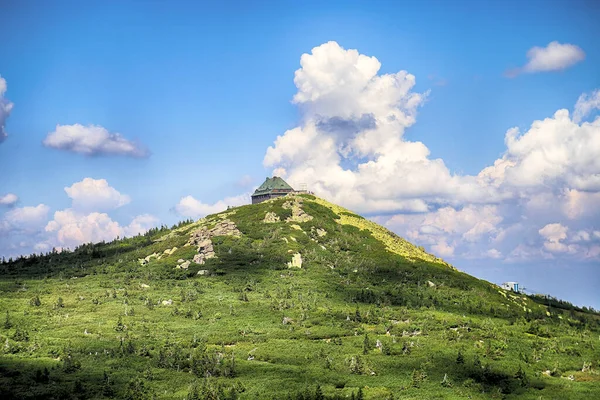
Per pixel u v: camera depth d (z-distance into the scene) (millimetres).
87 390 199500
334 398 193875
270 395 197250
